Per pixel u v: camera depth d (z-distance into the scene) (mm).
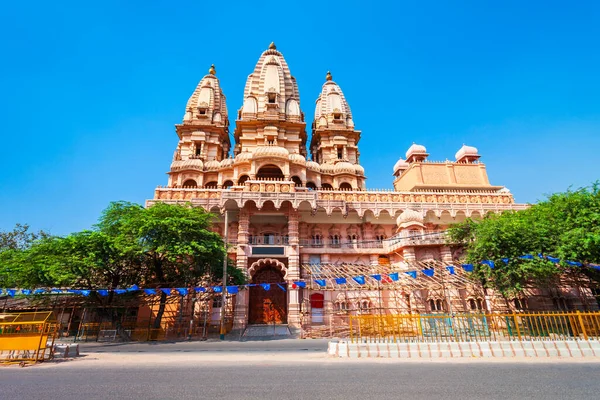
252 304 36344
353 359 14211
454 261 32094
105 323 30516
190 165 52156
